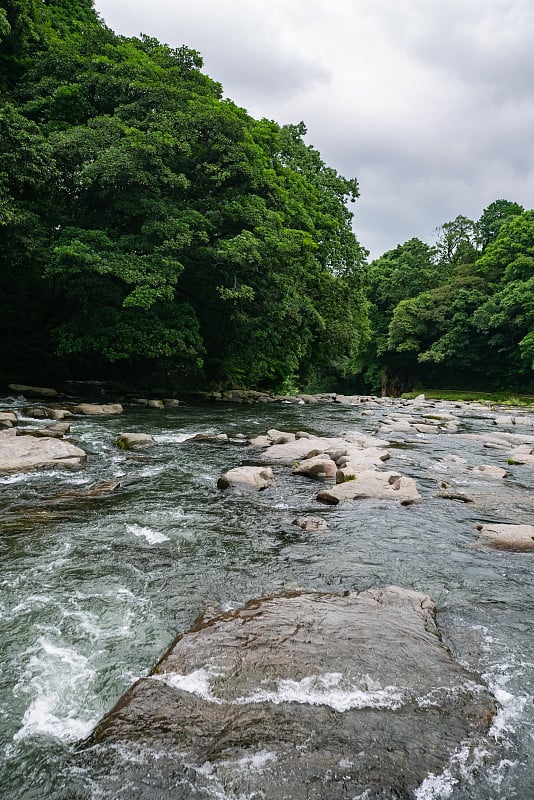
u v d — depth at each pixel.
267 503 6.89
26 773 2.47
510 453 11.64
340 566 4.98
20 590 4.24
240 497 7.11
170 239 17.02
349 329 33.00
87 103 19.02
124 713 2.76
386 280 59.72
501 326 43.88
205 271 20.31
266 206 21.80
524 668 3.41
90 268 15.92
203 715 2.76
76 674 3.23
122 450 9.95
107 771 2.45
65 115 19.31
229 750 2.54
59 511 6.20
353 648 3.41
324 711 2.82
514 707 2.99
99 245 16.92
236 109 22.30
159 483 7.67
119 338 18.05
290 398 25.39
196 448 10.53
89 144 17.08
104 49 20.39
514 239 45.50
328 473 8.52
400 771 2.46
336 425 15.48
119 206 17.58
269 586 4.51
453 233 63.78
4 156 15.30
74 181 17.44
